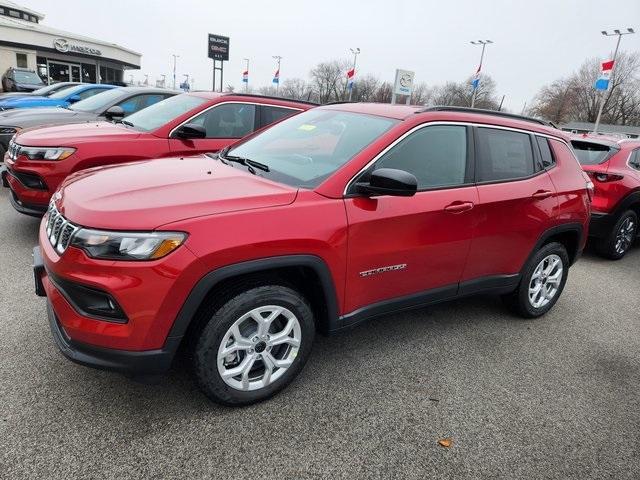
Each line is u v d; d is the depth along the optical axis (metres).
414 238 3.01
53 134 4.89
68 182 2.89
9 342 3.07
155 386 2.78
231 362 2.59
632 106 70.75
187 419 2.54
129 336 2.22
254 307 2.51
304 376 3.05
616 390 3.26
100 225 2.21
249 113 5.80
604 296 5.09
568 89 73.81
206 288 2.30
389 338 3.65
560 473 2.46
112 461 2.23
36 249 2.85
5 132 6.79
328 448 2.44
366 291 2.93
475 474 2.39
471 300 4.55
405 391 2.99
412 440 2.57
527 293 4.04
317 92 67.69
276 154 3.30
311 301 2.89
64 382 2.74
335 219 2.66
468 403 2.94
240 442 2.42
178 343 2.32
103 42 37.81
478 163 3.42
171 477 2.17
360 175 2.82
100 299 2.23
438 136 3.22
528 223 3.70
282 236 2.46
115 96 7.81
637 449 2.69
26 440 2.30
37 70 34.47
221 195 2.51
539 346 3.78
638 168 6.59
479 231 3.38
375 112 3.37
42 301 3.64
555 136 4.14
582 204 4.18
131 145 5.02
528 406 2.98
